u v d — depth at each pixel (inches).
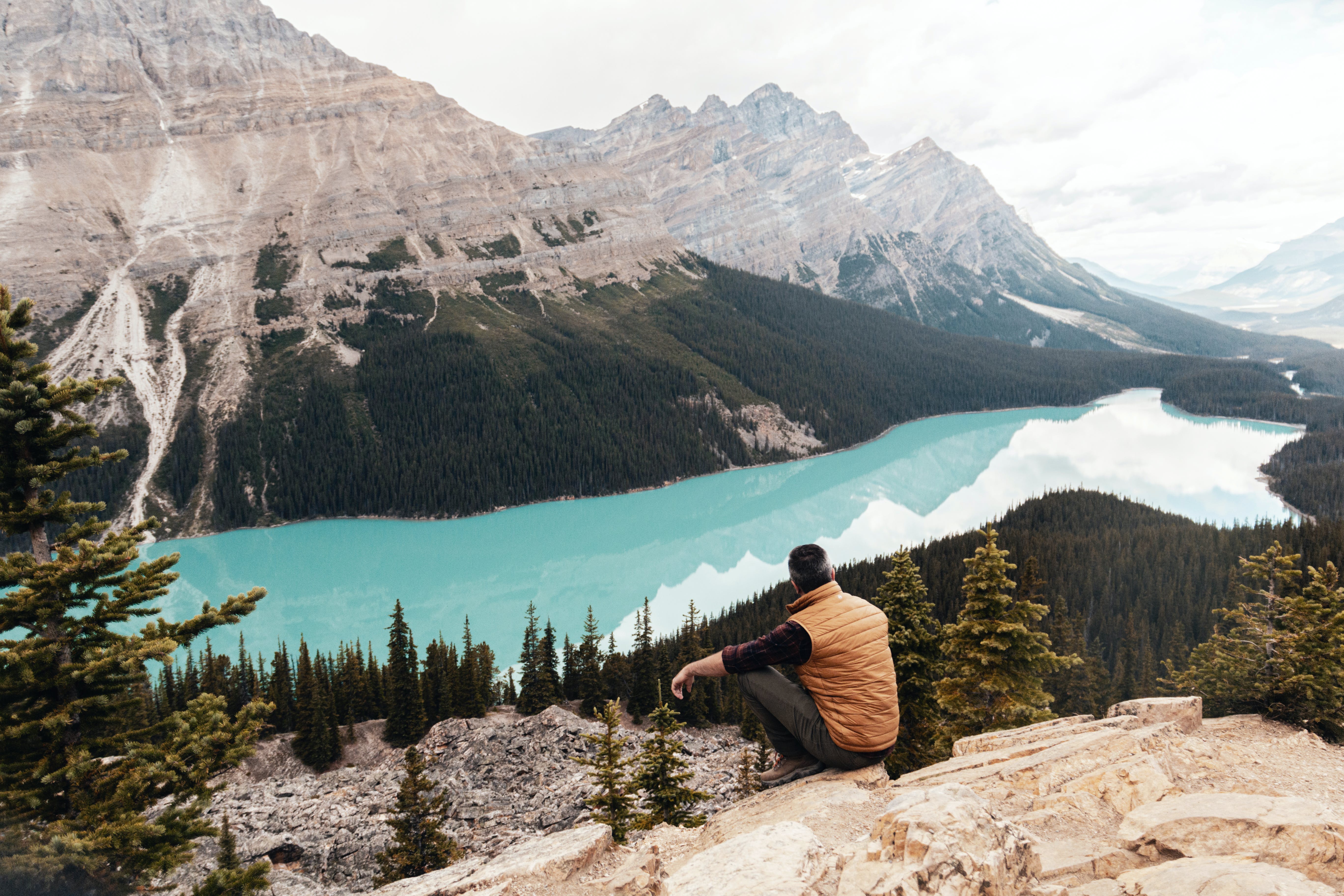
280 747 2299.5
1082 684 2439.7
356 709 2591.0
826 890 194.4
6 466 506.6
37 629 518.0
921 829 204.7
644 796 1036.5
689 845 277.1
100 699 505.0
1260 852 219.5
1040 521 5113.2
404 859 1183.6
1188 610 3476.9
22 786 485.7
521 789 1656.0
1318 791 345.7
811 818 247.1
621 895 213.3
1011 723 1039.0
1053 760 327.9
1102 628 3496.6
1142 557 3996.1
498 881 235.9
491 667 2751.0
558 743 1881.2
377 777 1771.7
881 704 273.7
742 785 1451.8
